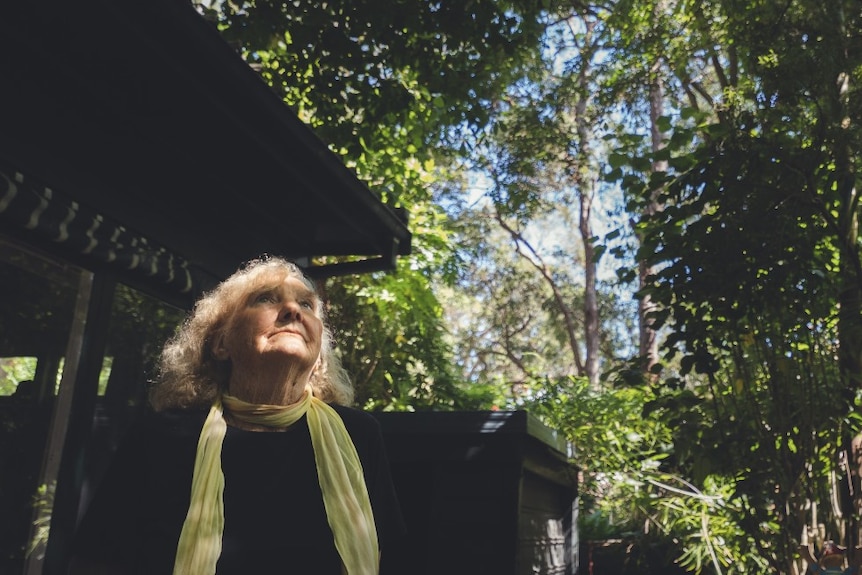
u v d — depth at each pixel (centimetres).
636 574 914
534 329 2820
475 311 2641
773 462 484
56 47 323
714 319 489
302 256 579
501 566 489
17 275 331
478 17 637
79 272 362
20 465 337
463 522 500
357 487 157
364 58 657
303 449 155
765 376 501
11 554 332
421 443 511
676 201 505
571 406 920
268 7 630
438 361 1080
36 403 343
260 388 158
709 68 1398
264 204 505
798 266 462
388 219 531
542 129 1463
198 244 461
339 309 1007
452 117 725
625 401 901
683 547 823
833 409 471
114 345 385
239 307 164
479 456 504
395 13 621
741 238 464
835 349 512
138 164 405
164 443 150
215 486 143
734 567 772
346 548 146
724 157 478
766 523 531
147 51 316
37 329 343
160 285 415
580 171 1571
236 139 408
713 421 512
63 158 354
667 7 1102
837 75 481
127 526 147
